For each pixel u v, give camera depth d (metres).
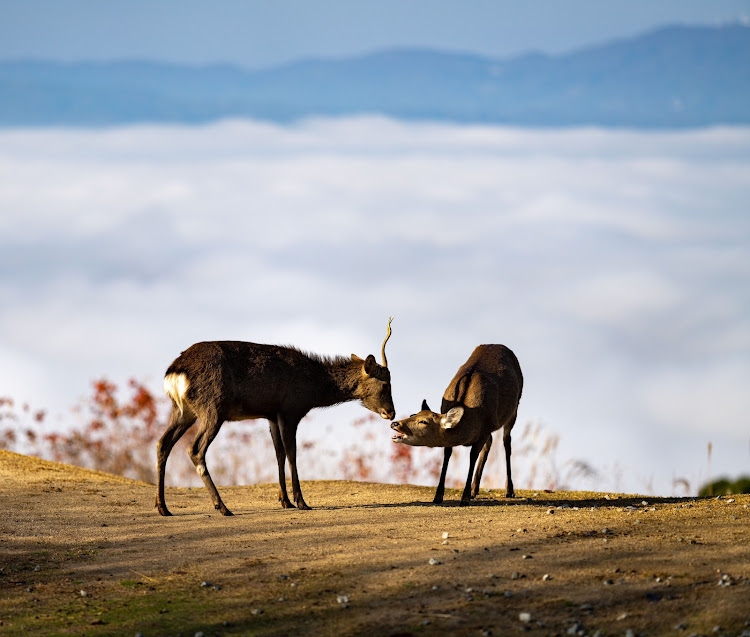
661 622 27.03
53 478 54.38
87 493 50.41
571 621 27.44
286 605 30.19
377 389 49.00
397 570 33.00
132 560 36.16
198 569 34.59
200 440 45.09
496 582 31.11
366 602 29.97
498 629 27.16
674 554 33.34
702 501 47.91
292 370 47.47
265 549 36.84
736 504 44.84
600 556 33.47
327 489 54.28
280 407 47.44
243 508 47.47
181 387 45.06
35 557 36.88
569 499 50.62
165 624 29.09
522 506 46.00
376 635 27.20
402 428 46.91
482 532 38.12
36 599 31.83
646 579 30.64
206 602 30.94
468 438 47.19
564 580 30.95
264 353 47.09
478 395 47.28
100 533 40.81
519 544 35.69
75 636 28.41
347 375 49.06
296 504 47.53
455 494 52.47
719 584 29.66
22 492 49.69
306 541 37.78
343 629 27.83
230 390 45.41
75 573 34.72
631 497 51.53
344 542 37.28
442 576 32.03
